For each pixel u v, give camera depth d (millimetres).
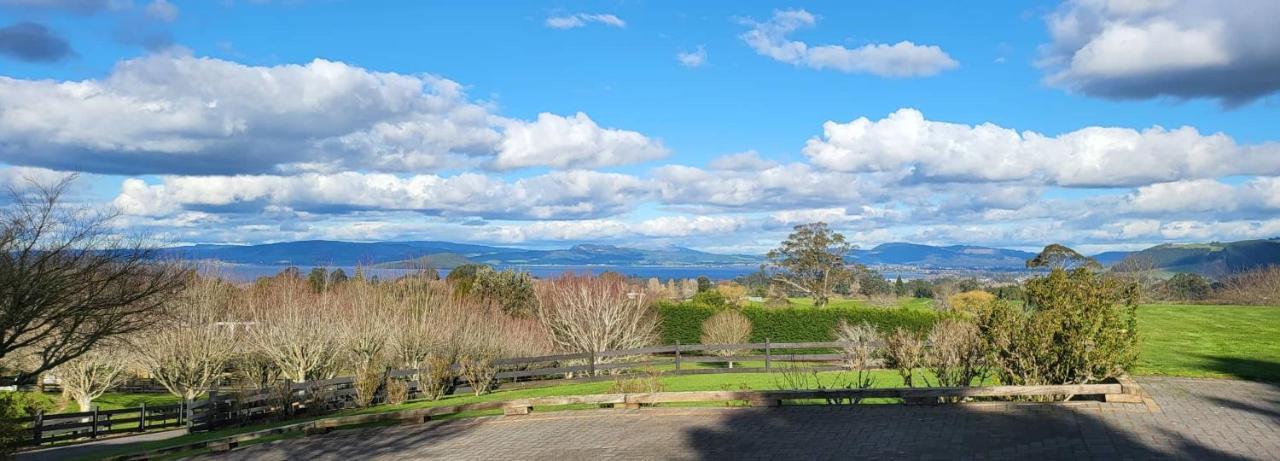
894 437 11438
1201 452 9500
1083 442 10297
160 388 45281
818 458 10609
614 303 38562
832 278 54750
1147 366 17219
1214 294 46969
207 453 15688
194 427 22031
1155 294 46812
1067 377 13344
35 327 19359
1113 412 11992
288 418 22141
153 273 21500
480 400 20344
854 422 12703
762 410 14406
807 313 37500
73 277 19188
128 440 23969
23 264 18500
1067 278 13711
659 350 24359
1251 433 10375
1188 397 13164
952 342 15883
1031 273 17938
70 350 20891
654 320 41375
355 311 35500
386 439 15094
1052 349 13203
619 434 13359
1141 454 9555
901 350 16734
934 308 44500
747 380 20766
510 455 12539
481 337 35656
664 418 14430
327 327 34469
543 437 13742
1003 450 10227
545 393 20766
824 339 36875
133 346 28922
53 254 19000
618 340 37312
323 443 15352
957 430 11547
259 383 34938
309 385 22844
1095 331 13039
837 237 54406
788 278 55719
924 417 12656
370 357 31812
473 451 13148
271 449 15242
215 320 37594
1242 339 22906
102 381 35188
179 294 24781
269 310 37094
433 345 33375
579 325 37031
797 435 12109
